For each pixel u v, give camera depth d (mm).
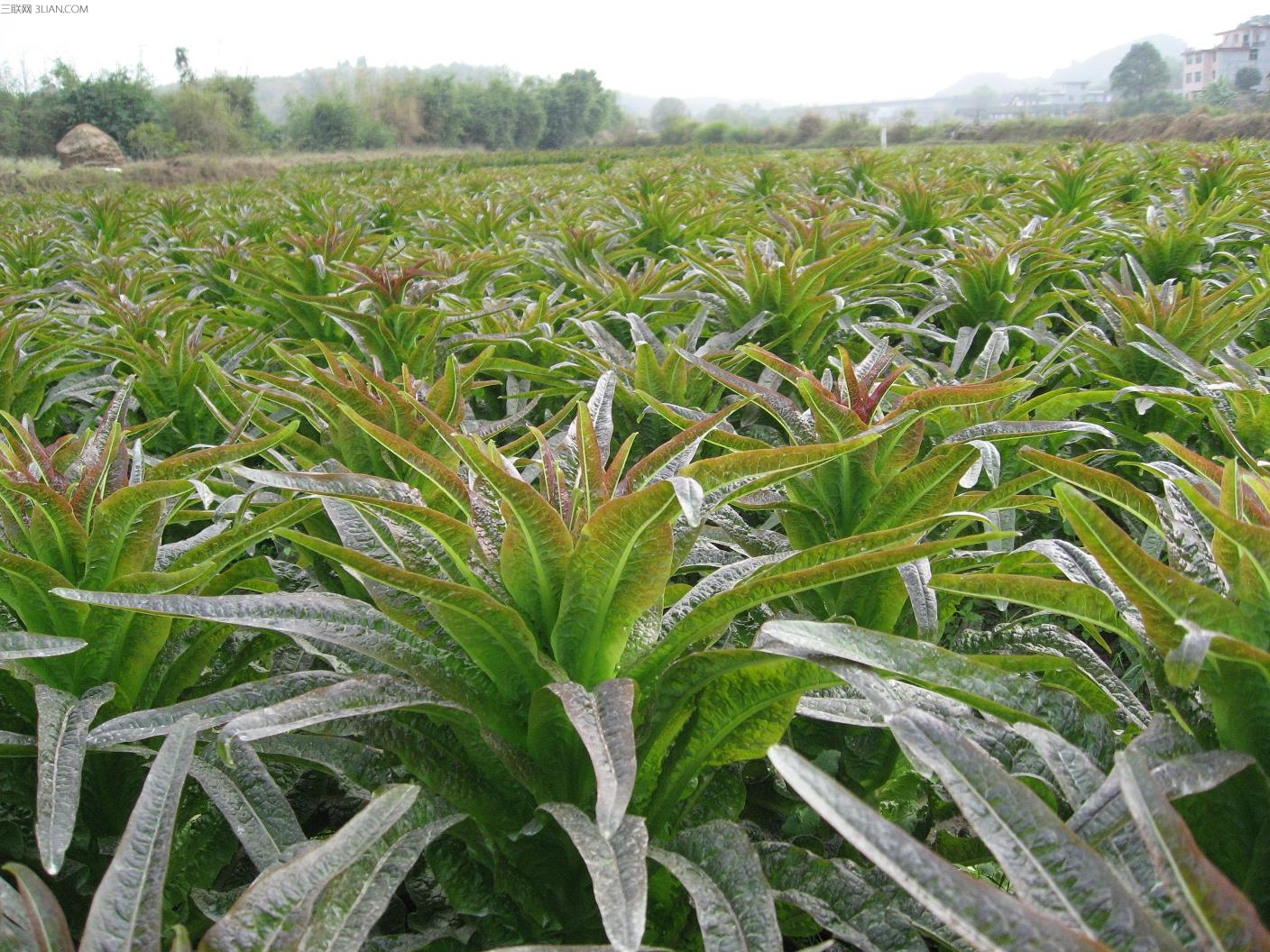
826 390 2414
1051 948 1022
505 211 8922
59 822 1640
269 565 2570
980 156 15547
